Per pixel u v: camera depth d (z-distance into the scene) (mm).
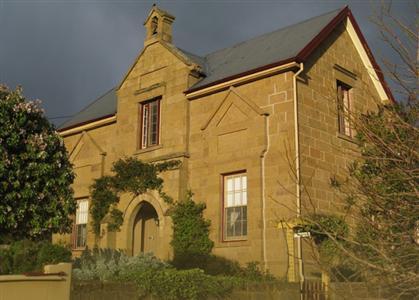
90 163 22766
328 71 18719
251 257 16609
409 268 6215
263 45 20594
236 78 18234
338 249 7039
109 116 22359
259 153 17156
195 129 19344
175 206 18672
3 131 13680
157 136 20656
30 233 14164
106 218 20797
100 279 12328
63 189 14859
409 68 6551
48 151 14703
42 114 15062
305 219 7449
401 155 6488
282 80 17266
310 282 11641
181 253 17859
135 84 21766
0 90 14297
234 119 18219
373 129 6941
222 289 11672
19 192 13719
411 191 6648
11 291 7848
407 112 6816
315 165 16953
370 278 6688
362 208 7156
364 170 8242
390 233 6402
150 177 19703
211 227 17984
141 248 20547
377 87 20266
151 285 10844
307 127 17109
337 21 19250
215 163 18359
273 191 16625
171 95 20234
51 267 8367
